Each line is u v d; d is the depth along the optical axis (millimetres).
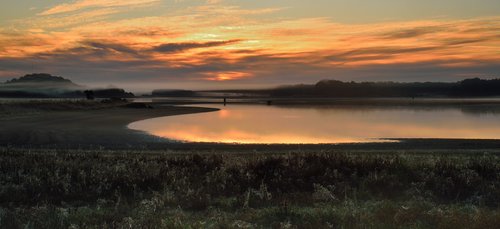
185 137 44719
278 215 9062
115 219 8953
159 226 8117
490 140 42188
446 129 65000
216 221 8555
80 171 14305
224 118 85250
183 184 13125
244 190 12742
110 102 123312
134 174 13812
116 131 47594
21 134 40469
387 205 9859
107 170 14406
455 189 12500
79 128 49188
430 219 8719
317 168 14336
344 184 12820
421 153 24453
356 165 14789
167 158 17406
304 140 44938
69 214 9234
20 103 82750
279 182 13273
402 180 13195
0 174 13500
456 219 8570
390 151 25906
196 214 9766
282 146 34281
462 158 18453
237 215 9383
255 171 14414
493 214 8977
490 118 96500
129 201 11438
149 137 42531
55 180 13039
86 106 101688
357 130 60344
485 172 14633
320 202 10969
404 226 8289
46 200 11234
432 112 125812
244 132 54562
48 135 40312
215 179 13648
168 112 101438
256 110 130125
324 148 32562
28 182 12820
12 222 8281
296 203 10906
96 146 32656
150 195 11953
